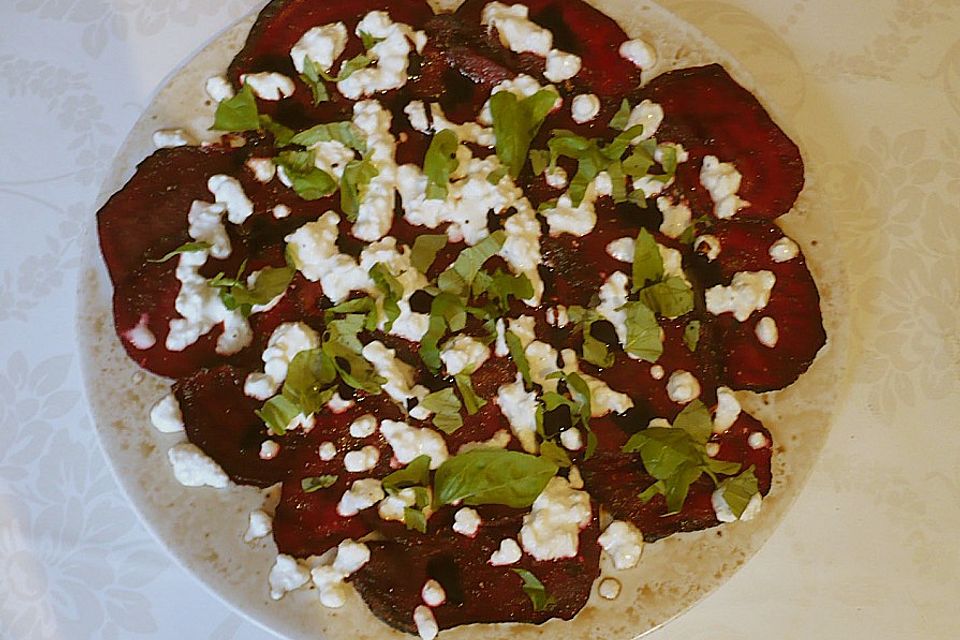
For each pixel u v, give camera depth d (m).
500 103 0.45
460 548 0.43
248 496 0.43
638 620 0.43
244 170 0.45
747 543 0.44
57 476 0.45
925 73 0.49
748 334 0.45
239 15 0.49
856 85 0.49
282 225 0.45
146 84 0.48
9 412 0.45
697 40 0.47
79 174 0.47
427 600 0.42
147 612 0.44
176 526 0.43
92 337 0.44
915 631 0.44
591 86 0.46
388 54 0.46
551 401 0.44
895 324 0.47
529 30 0.46
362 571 0.43
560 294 0.45
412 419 0.44
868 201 0.48
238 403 0.43
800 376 0.45
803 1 0.49
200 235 0.44
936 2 0.50
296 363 0.43
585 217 0.45
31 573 0.44
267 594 0.42
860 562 0.45
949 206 0.48
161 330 0.43
